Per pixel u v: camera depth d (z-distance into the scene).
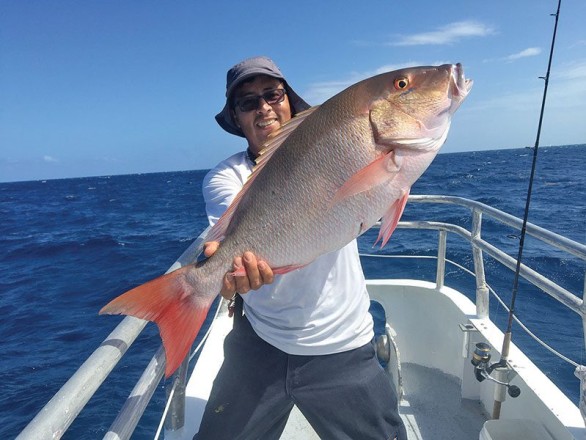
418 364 3.56
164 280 1.63
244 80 2.06
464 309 3.15
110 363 1.23
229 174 2.13
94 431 4.62
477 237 2.90
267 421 1.96
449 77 1.69
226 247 1.72
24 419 5.34
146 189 63.59
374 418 1.92
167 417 2.25
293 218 1.68
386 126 1.65
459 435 2.76
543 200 17.30
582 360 4.43
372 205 1.67
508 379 2.37
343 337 1.91
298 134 1.68
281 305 1.90
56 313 9.15
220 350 2.98
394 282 3.71
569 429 2.03
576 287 6.75
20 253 17.12
